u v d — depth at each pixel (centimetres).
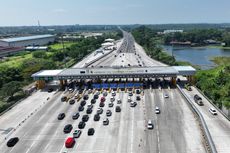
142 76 10738
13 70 13275
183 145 6259
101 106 9012
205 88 10344
